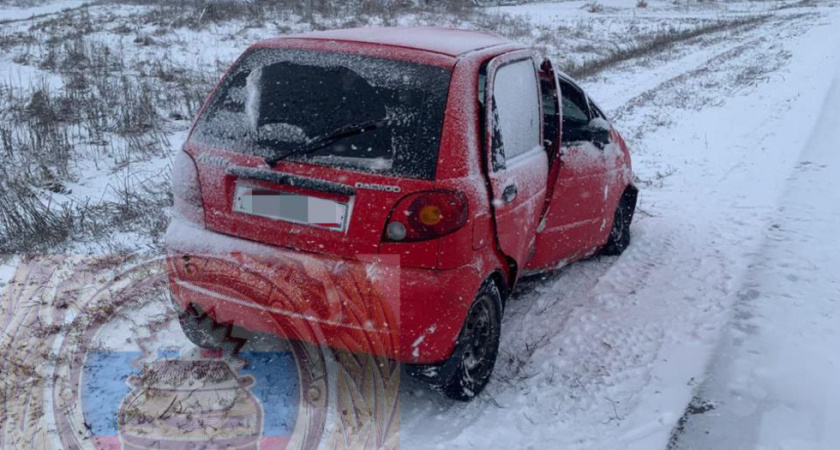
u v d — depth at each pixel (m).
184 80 12.72
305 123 3.53
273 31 19.03
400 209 3.23
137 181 7.77
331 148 3.39
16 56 13.38
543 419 3.69
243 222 3.42
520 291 5.33
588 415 3.75
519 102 4.18
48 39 15.53
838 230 6.81
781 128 11.62
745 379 4.14
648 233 6.84
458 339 3.47
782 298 5.29
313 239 3.29
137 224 6.30
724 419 3.73
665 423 3.69
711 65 21.41
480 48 3.98
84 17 18.72
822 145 10.35
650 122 12.76
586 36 30.17
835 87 15.60
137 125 9.77
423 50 3.74
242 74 3.86
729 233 6.81
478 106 3.63
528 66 4.45
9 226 6.03
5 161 8.04
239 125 3.63
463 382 3.67
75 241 5.80
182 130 10.07
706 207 7.66
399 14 25.16
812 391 4.02
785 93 15.16
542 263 4.78
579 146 5.07
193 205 3.57
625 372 4.21
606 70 20.39
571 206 4.93
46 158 8.16
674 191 8.34
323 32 4.17
